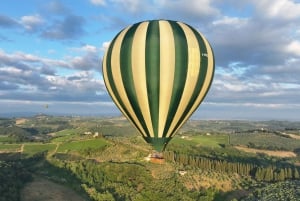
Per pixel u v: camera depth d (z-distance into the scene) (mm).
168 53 30516
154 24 31516
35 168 125312
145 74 30859
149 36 30797
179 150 176125
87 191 97312
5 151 166750
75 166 119812
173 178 110500
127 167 114562
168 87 31109
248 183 115812
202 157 154500
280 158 193250
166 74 30766
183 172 115875
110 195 93438
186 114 33219
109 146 154750
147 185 105875
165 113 31953
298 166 170750
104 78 34469
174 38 30844
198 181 111938
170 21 32156
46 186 99938
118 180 110125
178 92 31469
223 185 111875
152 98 31438
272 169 134250
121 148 150375
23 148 173000
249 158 180250
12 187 90125
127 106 33094
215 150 190750
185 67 30969
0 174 94625
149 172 113188
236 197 102875
